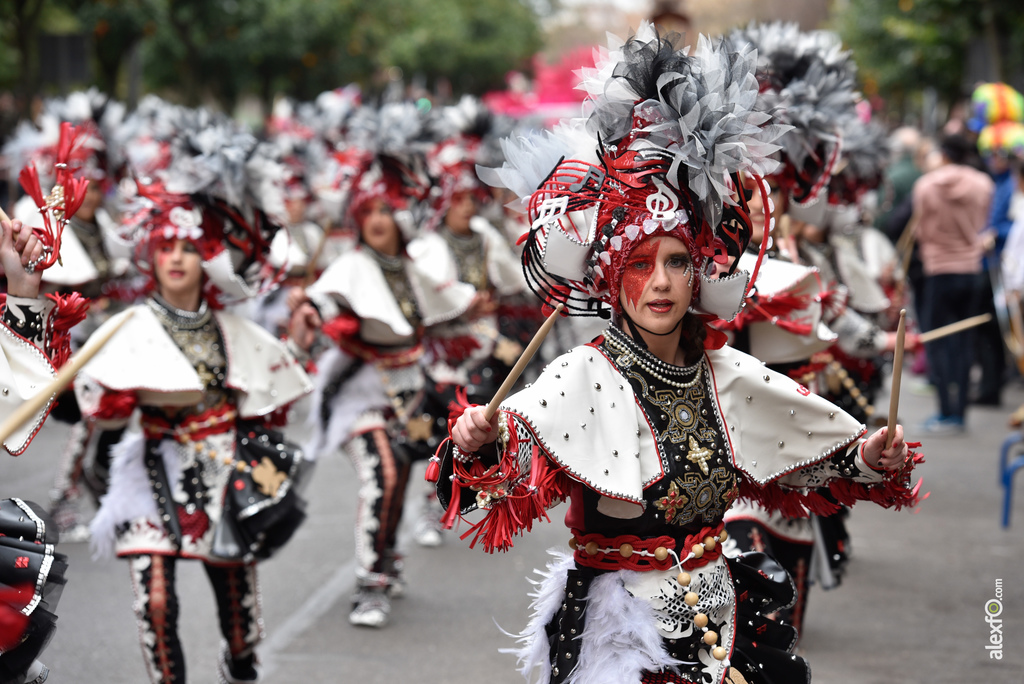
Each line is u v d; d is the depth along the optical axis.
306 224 12.77
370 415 6.93
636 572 3.53
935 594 7.09
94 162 8.63
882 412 13.09
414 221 7.21
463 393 3.33
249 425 5.49
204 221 5.45
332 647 6.20
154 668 4.91
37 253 3.87
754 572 3.81
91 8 21.83
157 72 29.17
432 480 3.27
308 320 6.00
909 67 26.64
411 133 7.16
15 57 29.27
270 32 28.02
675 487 3.51
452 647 6.21
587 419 3.42
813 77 5.36
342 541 8.30
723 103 3.47
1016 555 7.93
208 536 5.12
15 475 10.00
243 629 5.31
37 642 3.66
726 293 3.59
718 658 3.54
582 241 3.57
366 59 33.28
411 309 7.14
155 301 5.38
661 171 3.48
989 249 12.62
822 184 5.38
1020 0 18.48
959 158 12.23
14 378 3.75
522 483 3.31
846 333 6.23
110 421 5.39
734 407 3.70
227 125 5.71
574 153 3.69
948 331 6.25
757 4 45.75
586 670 3.46
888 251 9.87
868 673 5.79
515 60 49.47
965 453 11.19
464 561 7.92
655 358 3.59
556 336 11.84
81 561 7.76
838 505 3.93
